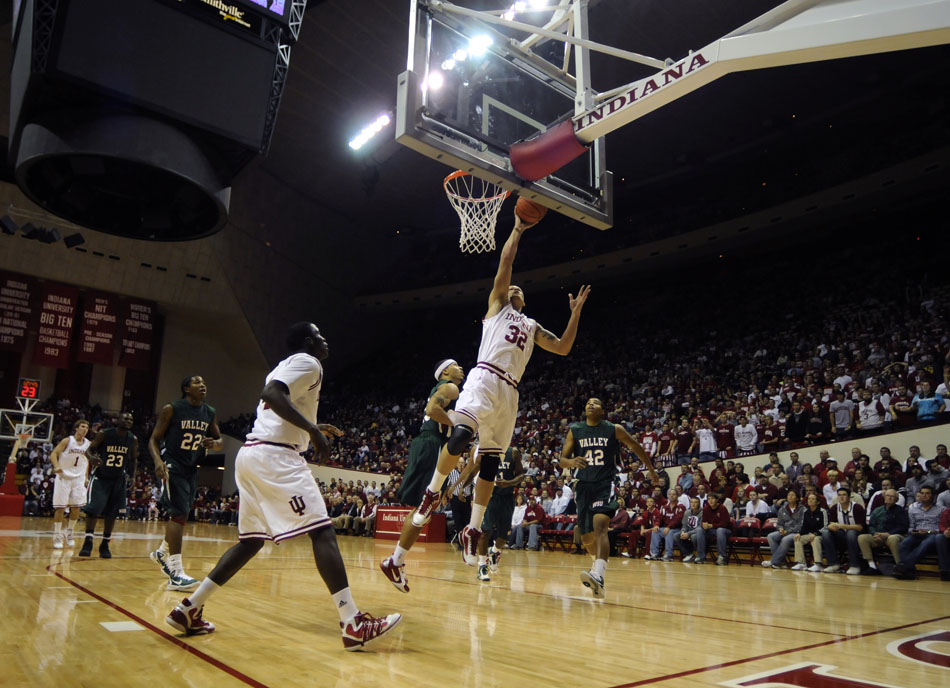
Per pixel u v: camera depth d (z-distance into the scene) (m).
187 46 9.20
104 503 6.70
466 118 4.78
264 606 3.74
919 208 21.09
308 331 3.10
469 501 10.16
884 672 2.40
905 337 15.05
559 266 26.64
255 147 9.76
